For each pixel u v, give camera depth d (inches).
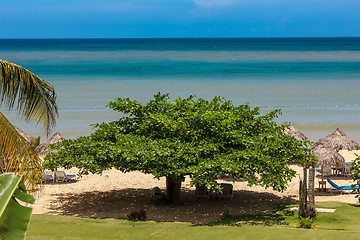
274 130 719.1
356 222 557.0
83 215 623.8
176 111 719.1
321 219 577.0
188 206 688.4
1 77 385.7
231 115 696.4
